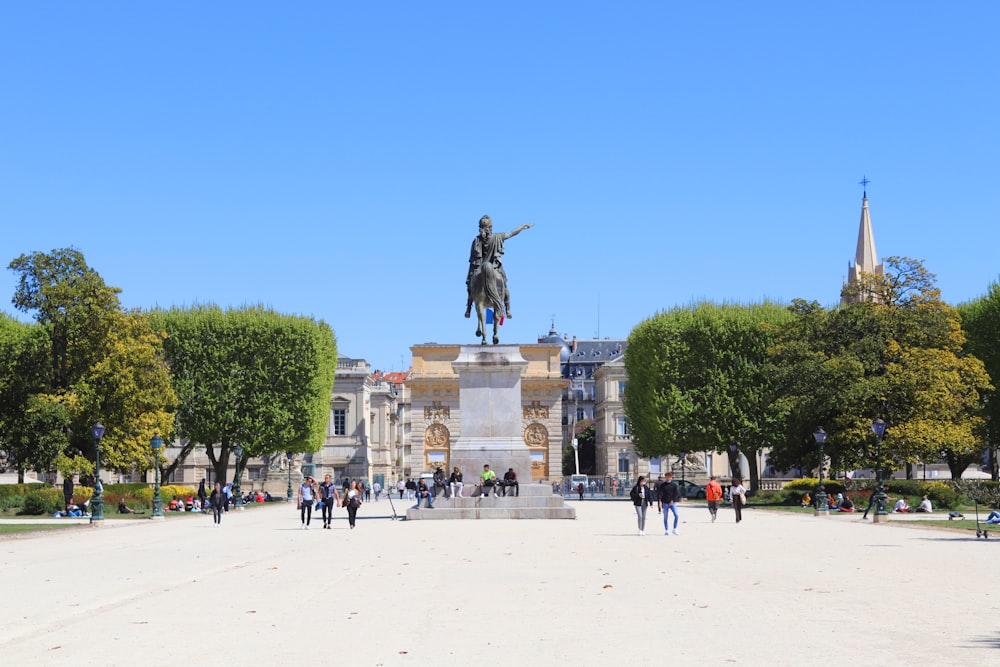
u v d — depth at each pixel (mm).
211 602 20531
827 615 18312
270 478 132250
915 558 30125
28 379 73312
